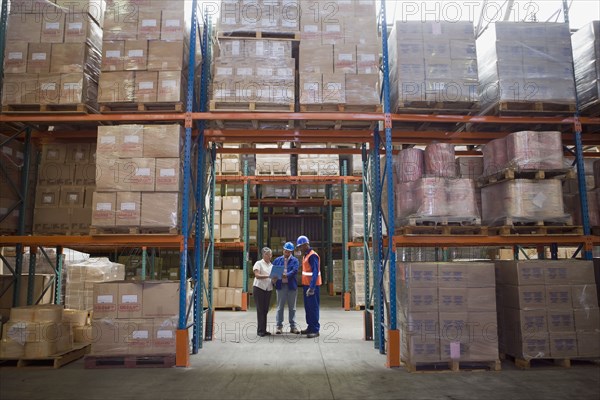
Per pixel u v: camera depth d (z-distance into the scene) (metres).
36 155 7.32
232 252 20.91
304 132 7.07
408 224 6.27
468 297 5.84
